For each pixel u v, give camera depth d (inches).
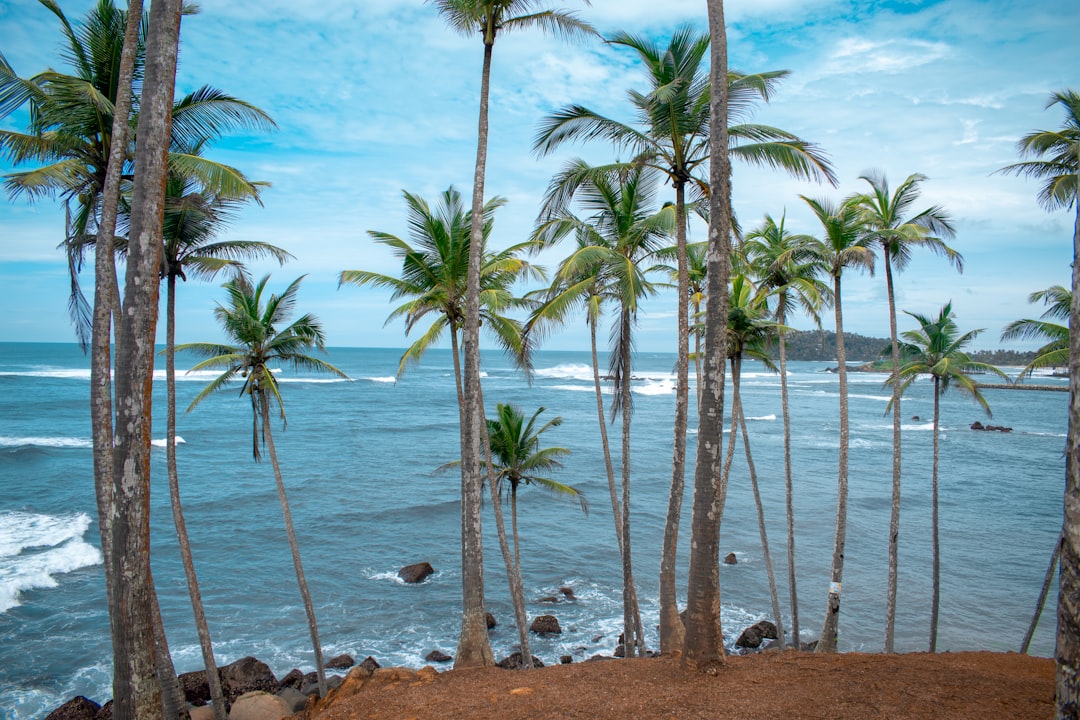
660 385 4623.5
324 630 824.3
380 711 334.6
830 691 307.6
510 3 450.9
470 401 460.4
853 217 625.0
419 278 550.6
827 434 2559.1
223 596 910.4
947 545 1165.1
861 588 965.8
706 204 509.0
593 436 2396.7
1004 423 3006.9
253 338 602.5
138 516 302.5
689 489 1601.9
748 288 668.1
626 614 580.1
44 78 380.2
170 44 308.5
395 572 1023.6
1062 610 197.5
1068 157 502.9
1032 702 289.9
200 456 1833.2
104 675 689.6
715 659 339.3
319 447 2058.3
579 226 565.0
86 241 431.5
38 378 3922.2
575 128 458.9
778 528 1268.5
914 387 5378.9
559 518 1348.4
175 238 490.3
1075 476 195.2
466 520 463.5
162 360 5201.8
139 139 301.7
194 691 637.9
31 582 896.9
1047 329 615.2
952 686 313.0
